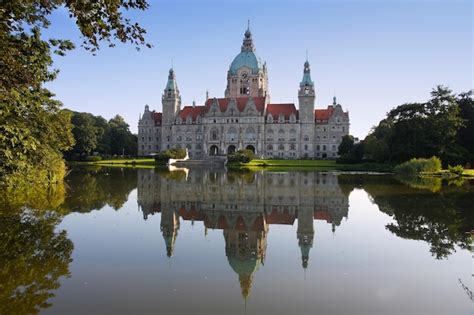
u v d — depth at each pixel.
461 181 60.12
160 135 192.00
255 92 191.62
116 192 42.47
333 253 19.64
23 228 23.73
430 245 21.09
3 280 15.34
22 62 17.27
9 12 14.32
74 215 28.11
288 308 13.28
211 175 75.38
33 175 29.75
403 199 38.41
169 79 187.62
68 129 49.41
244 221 27.38
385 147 100.00
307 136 169.50
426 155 93.31
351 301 13.91
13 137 17.55
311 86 169.50
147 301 13.63
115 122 194.38
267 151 172.25
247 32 198.38
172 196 39.78
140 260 18.06
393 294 14.56
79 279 15.58
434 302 13.88
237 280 15.73
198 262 17.92
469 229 24.75
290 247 20.70
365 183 56.41
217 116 175.00
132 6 14.03
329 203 35.78
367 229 25.00
